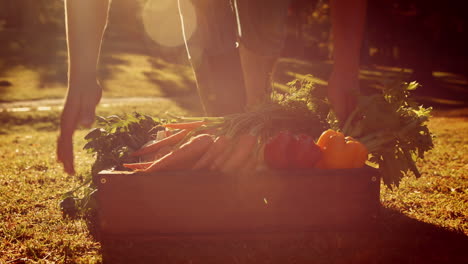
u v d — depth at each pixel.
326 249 2.54
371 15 23.83
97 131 3.29
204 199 2.59
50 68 26.88
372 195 2.66
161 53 34.88
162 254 2.50
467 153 6.15
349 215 2.67
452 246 2.65
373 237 2.69
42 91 19.62
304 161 2.65
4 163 5.66
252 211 2.61
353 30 3.21
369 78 26.83
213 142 2.74
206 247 2.58
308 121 3.03
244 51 3.61
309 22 39.66
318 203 2.63
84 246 2.69
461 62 36.44
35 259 2.54
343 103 3.23
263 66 3.63
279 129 2.99
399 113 3.03
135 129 3.44
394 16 23.84
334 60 3.32
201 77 3.09
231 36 3.03
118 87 21.73
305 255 2.47
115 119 3.44
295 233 2.65
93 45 2.07
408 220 3.10
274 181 2.59
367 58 34.38
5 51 31.83
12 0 48.81
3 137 10.08
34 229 3.03
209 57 3.02
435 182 4.25
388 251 2.53
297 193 2.62
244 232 2.63
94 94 2.04
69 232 2.96
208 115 3.17
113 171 2.65
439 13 22.78
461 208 3.36
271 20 3.36
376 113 2.98
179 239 2.62
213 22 2.96
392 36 25.44
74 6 2.05
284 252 2.51
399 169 3.03
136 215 2.60
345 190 2.64
